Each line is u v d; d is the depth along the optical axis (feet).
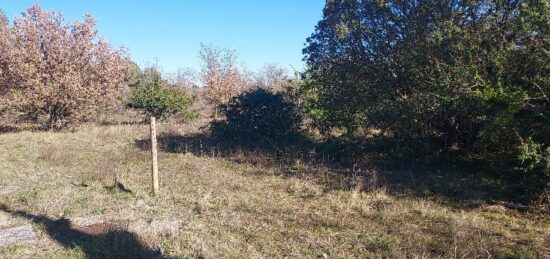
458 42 28.60
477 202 23.67
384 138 35.17
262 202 23.85
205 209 22.30
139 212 21.83
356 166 33.01
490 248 17.12
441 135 33.24
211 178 29.25
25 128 59.93
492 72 28.14
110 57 61.52
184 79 131.34
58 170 31.58
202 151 39.60
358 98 36.19
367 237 18.48
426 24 32.60
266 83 103.19
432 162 32.60
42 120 60.80
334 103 37.47
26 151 39.91
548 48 23.57
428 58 30.81
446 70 29.40
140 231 18.78
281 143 41.39
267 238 18.45
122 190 25.88
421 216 21.43
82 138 49.98
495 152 28.60
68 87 55.88
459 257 16.40
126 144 45.70
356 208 22.75
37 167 32.55
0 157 36.60
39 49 55.93
